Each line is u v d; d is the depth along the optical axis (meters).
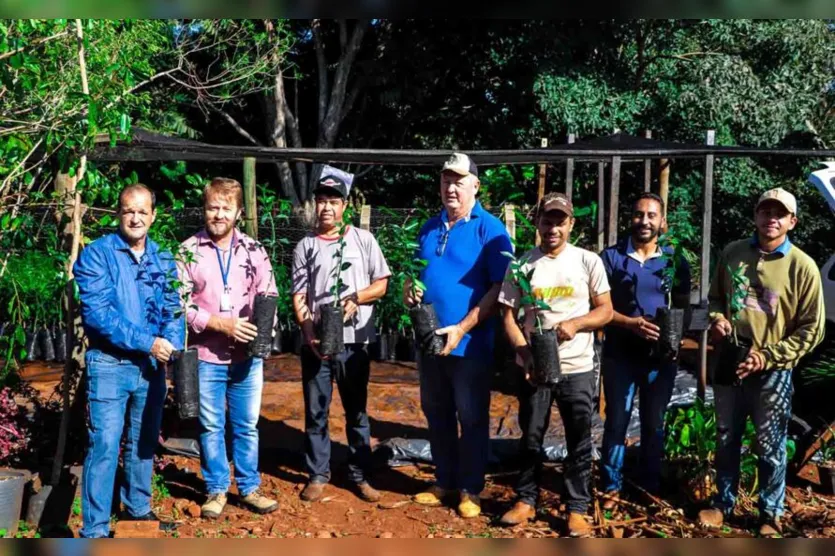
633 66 14.80
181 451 5.59
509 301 4.52
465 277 4.69
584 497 4.59
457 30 14.52
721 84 13.45
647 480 5.04
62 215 4.84
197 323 4.55
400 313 8.40
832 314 6.89
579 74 13.48
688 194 14.11
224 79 13.73
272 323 4.62
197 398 4.32
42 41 4.50
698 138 13.93
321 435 5.07
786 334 4.52
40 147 4.98
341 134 16.20
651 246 4.83
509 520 4.68
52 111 4.52
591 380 4.54
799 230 14.70
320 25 15.37
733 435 4.68
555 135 14.12
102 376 4.16
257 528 4.61
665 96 14.12
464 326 4.60
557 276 4.49
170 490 5.10
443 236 4.79
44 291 7.67
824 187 7.04
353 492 5.20
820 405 6.64
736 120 13.54
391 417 6.46
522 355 4.46
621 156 6.27
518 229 7.47
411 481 5.41
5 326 5.21
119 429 4.23
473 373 4.73
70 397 4.99
